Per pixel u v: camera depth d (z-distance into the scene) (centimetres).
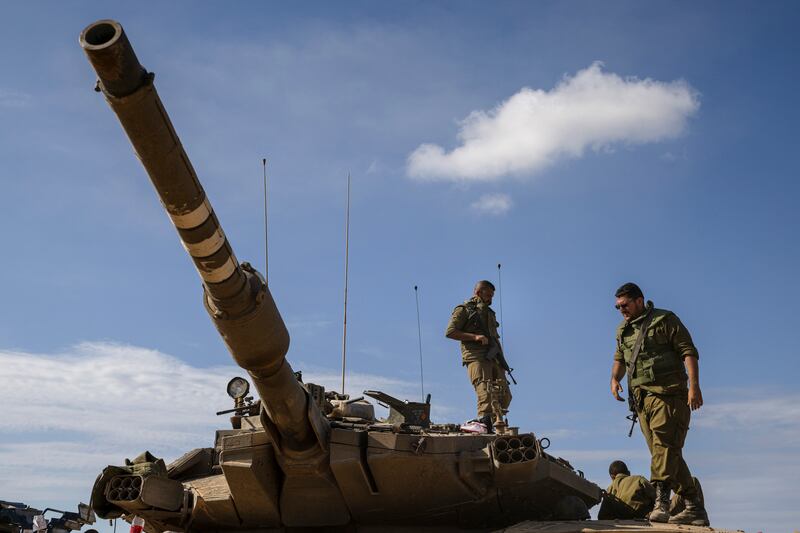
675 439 1299
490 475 1287
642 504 1490
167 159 847
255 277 1039
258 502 1305
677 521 1307
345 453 1254
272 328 1055
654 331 1334
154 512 1333
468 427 1438
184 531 1388
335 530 1354
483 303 1827
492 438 1343
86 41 746
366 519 1341
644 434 1339
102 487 1323
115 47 738
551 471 1349
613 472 1745
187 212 898
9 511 1802
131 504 1301
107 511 1348
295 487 1296
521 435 1273
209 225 925
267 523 1349
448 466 1273
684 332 1323
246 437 1262
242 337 1037
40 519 1675
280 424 1202
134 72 774
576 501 1381
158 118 816
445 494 1302
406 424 1368
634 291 1372
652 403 1312
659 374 1317
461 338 1781
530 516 1394
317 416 1234
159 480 1316
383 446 1259
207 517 1355
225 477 1273
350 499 1301
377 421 1507
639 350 1337
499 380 1797
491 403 1745
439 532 1354
